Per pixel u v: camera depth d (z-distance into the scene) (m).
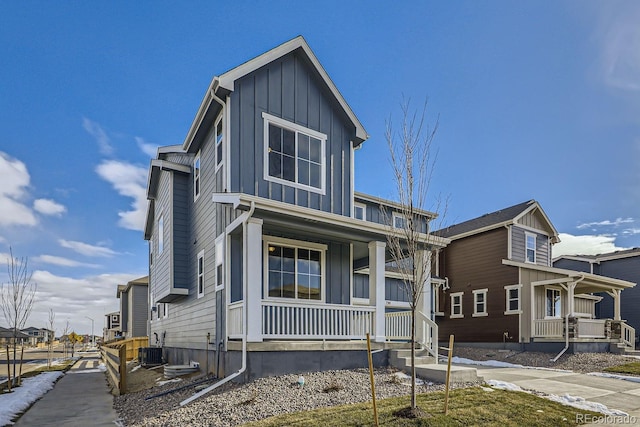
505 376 9.74
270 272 9.80
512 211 20.98
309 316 8.77
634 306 22.53
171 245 12.93
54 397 9.94
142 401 8.38
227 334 8.77
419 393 6.83
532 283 17.72
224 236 9.45
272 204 8.20
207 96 9.80
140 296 31.80
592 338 15.89
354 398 6.50
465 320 21.03
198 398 7.15
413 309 6.12
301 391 6.90
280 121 10.25
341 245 11.18
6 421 7.20
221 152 10.06
